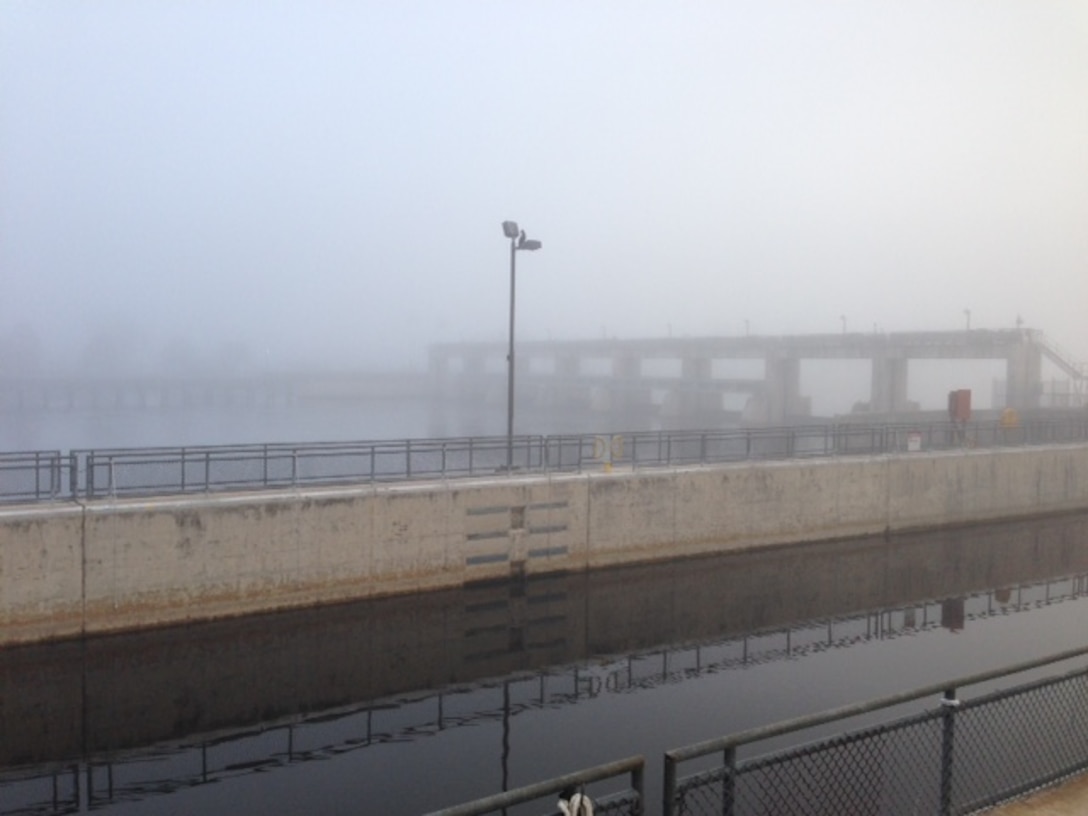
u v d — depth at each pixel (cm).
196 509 2492
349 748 1920
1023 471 4475
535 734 1975
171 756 1888
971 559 3844
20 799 1683
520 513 3064
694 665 2489
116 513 2388
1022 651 2617
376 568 2772
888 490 4009
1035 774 982
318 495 2677
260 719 2092
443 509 2889
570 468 3325
